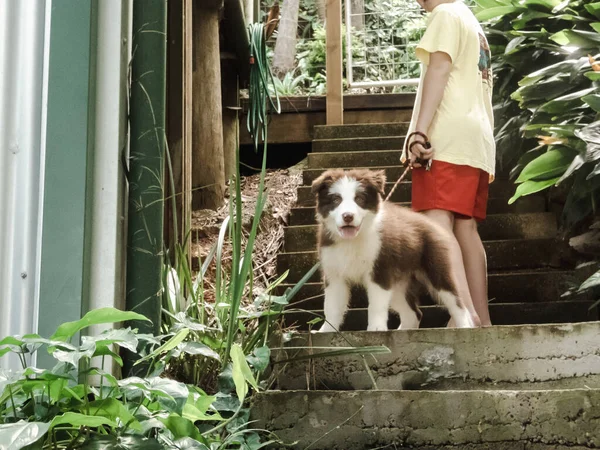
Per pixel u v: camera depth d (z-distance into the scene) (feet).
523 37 18.47
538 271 17.33
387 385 11.21
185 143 16.08
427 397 9.88
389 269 13.26
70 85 11.09
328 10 24.75
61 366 8.93
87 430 8.34
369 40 33.86
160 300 11.55
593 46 16.92
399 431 9.86
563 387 10.94
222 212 20.25
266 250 19.15
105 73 11.45
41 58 11.14
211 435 9.77
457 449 9.70
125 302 11.59
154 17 11.92
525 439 9.58
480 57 14.25
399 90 30.30
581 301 15.26
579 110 16.15
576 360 10.97
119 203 11.41
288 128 25.05
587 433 9.43
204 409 8.86
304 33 38.96
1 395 8.07
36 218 10.78
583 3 18.51
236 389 9.82
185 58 16.56
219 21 22.39
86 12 11.25
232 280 11.91
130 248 11.55
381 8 35.50
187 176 16.01
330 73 24.58
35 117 10.98
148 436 8.61
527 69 18.76
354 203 13.08
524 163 17.63
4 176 10.73
